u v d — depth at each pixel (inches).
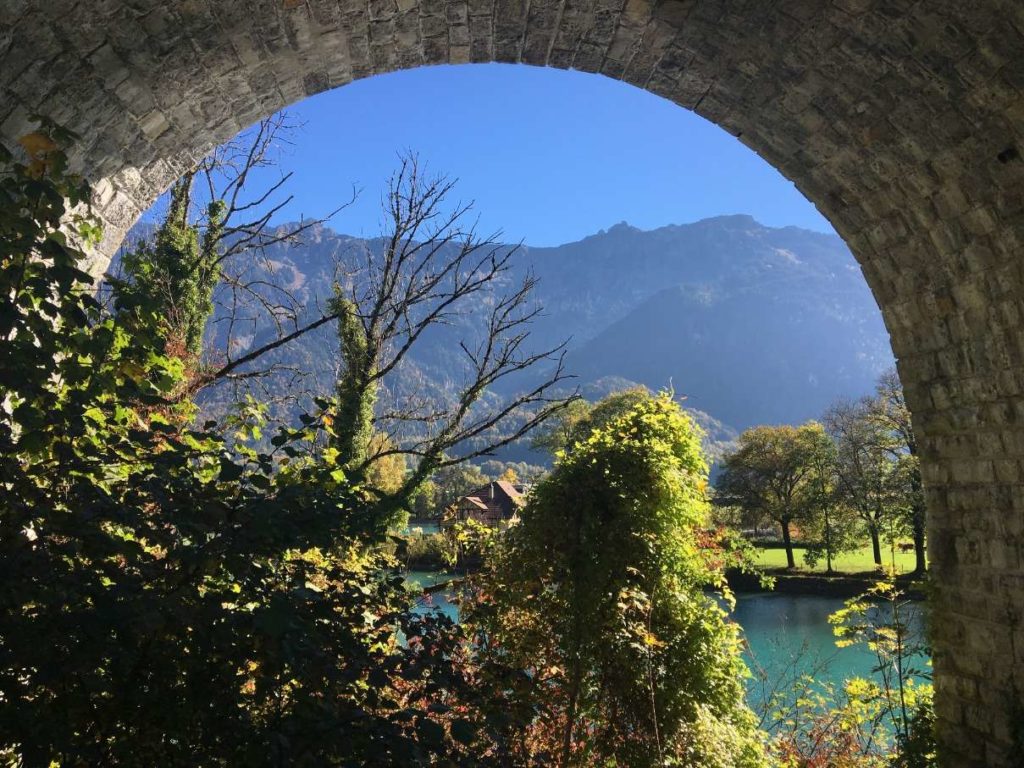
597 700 229.8
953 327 240.8
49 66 159.2
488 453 354.0
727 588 264.4
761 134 256.7
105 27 161.9
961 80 193.5
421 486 356.2
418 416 400.2
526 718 133.9
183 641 91.7
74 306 98.6
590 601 229.8
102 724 89.4
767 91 233.9
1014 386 219.6
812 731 276.2
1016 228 207.2
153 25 169.0
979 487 235.6
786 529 1417.3
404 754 88.1
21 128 161.6
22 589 82.5
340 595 106.6
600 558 233.8
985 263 221.5
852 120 227.5
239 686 94.7
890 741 281.0
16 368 91.0
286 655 86.4
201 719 90.4
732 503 1491.1
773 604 931.3
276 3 183.2
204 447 117.5
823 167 253.6
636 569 227.5
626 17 215.3
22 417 92.7
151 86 183.8
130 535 111.9
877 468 1170.0
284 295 442.3
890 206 244.1
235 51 190.9
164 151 208.2
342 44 210.4
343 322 405.7
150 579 94.0
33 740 79.7
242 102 213.0
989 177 207.5
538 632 233.8
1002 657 223.8
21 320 95.4
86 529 90.9
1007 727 219.3
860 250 268.7
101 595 84.9
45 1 148.4
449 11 209.9
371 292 412.2
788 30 207.2
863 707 275.3
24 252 95.9
